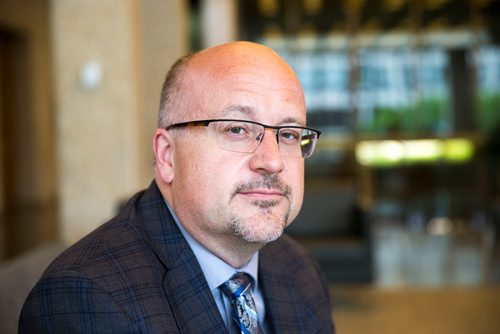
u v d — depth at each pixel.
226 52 0.96
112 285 0.86
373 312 4.19
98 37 4.38
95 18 4.36
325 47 9.00
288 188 0.95
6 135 9.81
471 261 5.94
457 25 8.75
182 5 6.62
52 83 11.00
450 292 4.69
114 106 4.39
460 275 5.30
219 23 8.14
